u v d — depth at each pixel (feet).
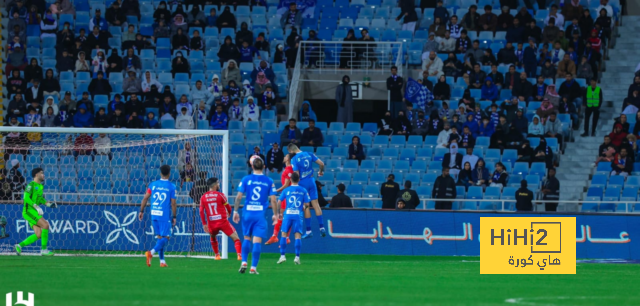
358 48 346.74
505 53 343.05
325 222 238.89
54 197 249.96
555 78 338.75
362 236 238.07
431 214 238.89
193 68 343.87
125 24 364.58
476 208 268.21
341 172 285.23
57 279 134.41
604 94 344.28
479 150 295.48
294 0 378.53
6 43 358.02
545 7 379.76
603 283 144.77
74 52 342.23
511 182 281.95
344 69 343.26
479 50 344.69
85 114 299.17
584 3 379.14
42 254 210.79
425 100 322.14
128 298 106.01
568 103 323.98
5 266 166.61
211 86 324.19
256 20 372.38
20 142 284.00
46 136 295.48
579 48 349.20
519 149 294.87
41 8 362.53
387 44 357.00
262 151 301.84
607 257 235.20
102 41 345.10
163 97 312.71
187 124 303.48
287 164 200.44
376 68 349.00
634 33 372.99
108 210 232.94
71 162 273.54
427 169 288.92
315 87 342.23
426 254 236.02
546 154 290.97
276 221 146.00
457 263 200.23
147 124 299.17
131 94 318.45
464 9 376.07
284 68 341.82
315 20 371.35
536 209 271.90
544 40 353.31
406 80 344.69
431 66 340.59
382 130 309.83
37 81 319.88
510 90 330.34
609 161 294.46
